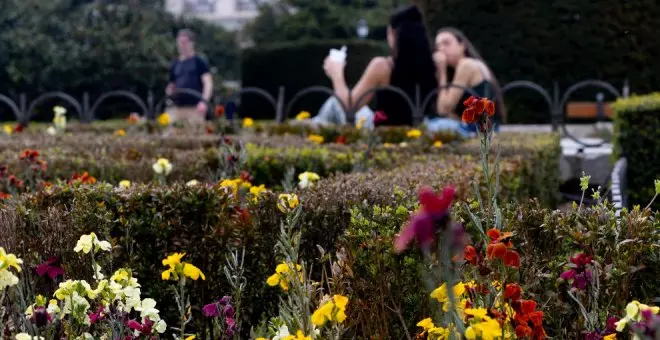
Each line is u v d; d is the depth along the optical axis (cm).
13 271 325
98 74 2377
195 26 3594
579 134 1349
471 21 1550
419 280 284
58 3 2561
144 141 752
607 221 281
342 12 3147
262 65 2306
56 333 262
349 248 292
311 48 2270
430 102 1041
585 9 1491
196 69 1365
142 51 2439
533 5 1512
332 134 891
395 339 287
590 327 253
